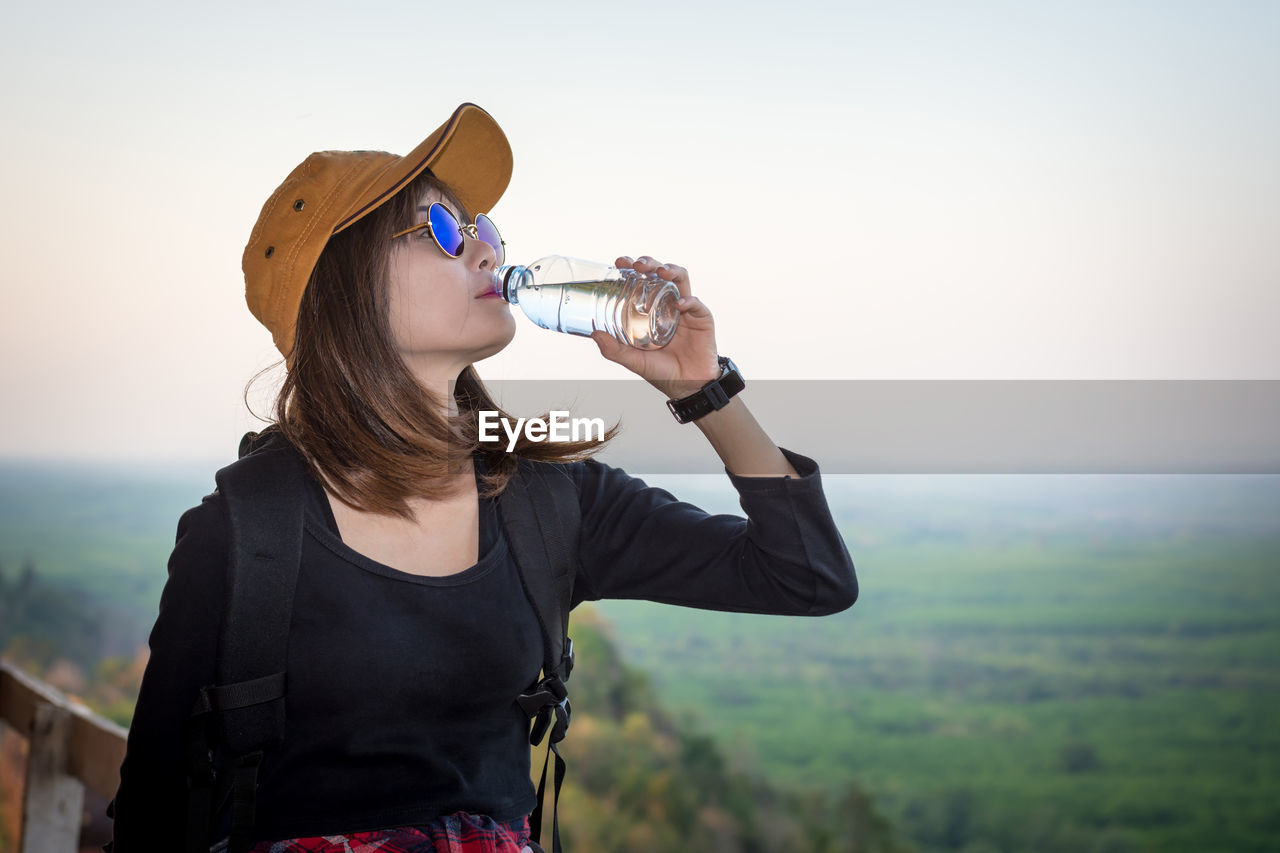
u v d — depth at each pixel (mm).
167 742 980
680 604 1216
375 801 983
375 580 1010
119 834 1009
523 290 1278
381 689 978
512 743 1093
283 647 955
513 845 995
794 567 1109
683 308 1142
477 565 1066
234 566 952
